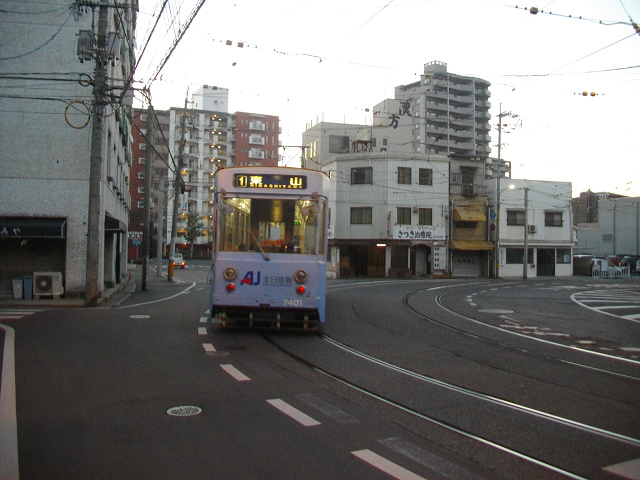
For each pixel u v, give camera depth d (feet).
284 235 32.83
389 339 35.22
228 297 32.17
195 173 252.21
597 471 14.15
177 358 26.91
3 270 58.85
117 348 29.37
